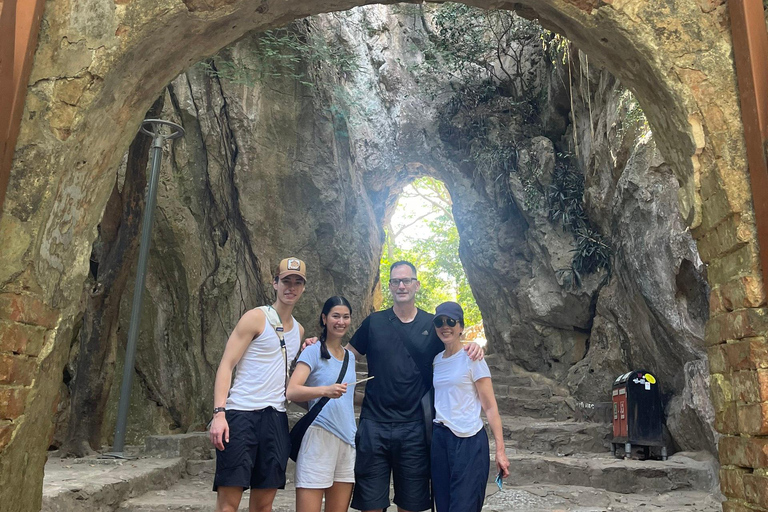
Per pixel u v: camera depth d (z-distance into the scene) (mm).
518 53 11359
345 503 3203
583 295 9000
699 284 6070
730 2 2482
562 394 8797
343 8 3135
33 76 2420
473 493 3002
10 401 2234
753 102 2355
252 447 2984
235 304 8539
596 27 2680
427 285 21281
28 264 2279
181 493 5016
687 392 6168
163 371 7629
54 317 2492
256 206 8891
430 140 11703
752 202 2393
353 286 10164
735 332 2402
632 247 7012
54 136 2377
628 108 7238
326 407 3139
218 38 2891
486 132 11039
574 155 9703
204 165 8602
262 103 9055
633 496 5434
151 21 2473
